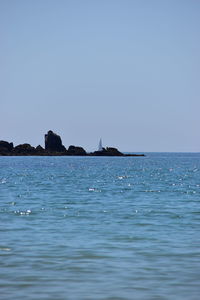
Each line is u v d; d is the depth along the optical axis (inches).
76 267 2050.9
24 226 3223.4
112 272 1968.5
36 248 2449.6
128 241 2669.8
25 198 5452.8
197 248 2461.9
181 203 4884.4
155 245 2549.2
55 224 3331.7
